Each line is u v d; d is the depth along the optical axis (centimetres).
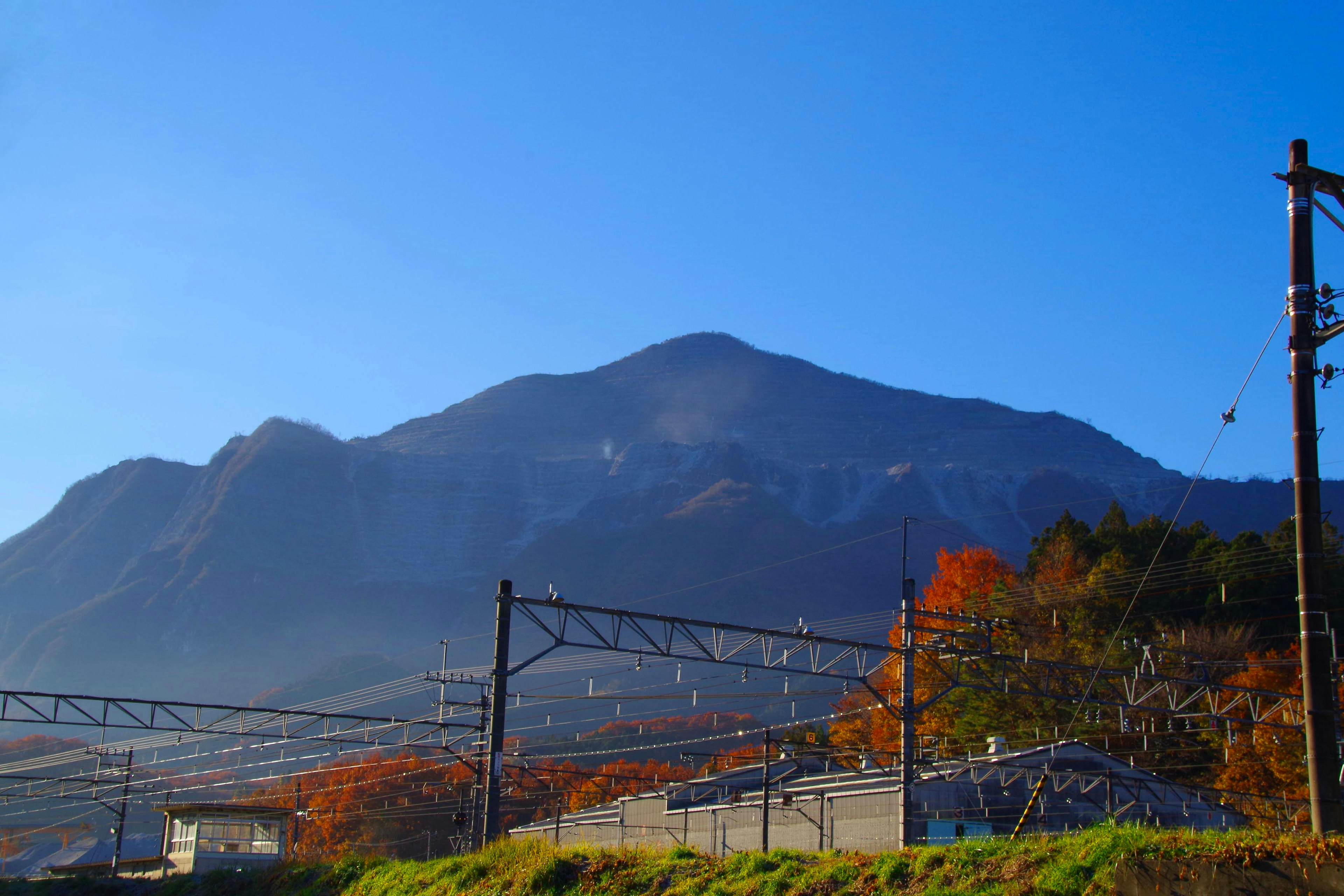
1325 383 1741
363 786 9044
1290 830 1731
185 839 5609
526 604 3031
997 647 6444
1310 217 1789
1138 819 4203
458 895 2691
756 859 2306
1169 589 7244
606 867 2512
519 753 4100
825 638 3397
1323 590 1677
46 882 4538
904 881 1994
